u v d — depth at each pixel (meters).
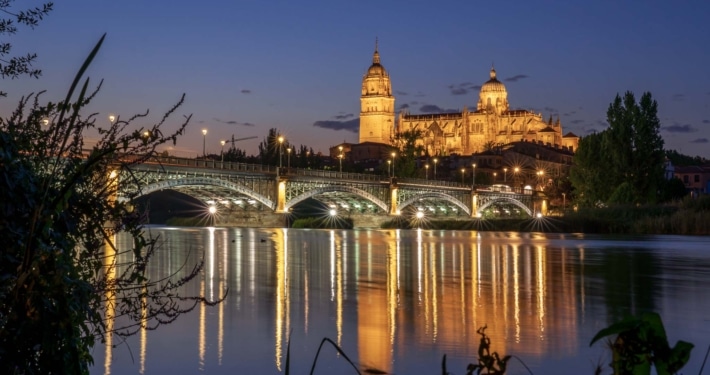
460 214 197.62
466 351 21.27
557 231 130.00
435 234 120.19
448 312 28.77
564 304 31.52
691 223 117.19
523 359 20.30
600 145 159.38
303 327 24.67
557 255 65.50
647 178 149.25
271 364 19.25
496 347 21.89
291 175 137.38
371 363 19.61
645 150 149.62
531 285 39.47
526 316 27.83
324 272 46.09
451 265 53.03
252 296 32.69
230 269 47.31
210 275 42.78
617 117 152.38
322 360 19.84
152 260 53.72
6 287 6.89
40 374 6.86
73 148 8.71
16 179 7.21
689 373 19.03
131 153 9.02
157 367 18.48
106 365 18.55
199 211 181.62
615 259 60.16
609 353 20.86
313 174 146.75
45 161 8.53
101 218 8.88
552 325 25.80
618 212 131.00
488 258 60.88
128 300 9.80
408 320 26.61
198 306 28.11
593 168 161.38
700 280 42.88
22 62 9.55
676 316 28.47
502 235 116.44
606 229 126.19
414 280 41.69
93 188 8.94
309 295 33.62
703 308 30.70
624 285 39.78
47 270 6.96
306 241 88.62
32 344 6.72
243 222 141.88
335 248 74.12
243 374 18.12
